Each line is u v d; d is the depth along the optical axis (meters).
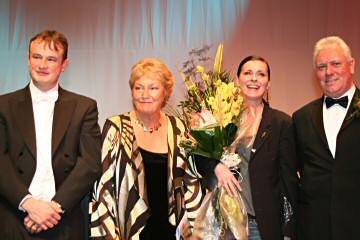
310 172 2.69
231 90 2.54
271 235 2.70
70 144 2.64
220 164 2.62
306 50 3.81
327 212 2.59
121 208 2.66
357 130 2.59
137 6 3.78
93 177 2.63
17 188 2.49
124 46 3.78
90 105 2.76
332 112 2.73
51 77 2.61
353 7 3.80
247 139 2.73
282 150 2.86
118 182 2.67
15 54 3.75
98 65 3.77
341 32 3.81
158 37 3.79
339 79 2.65
